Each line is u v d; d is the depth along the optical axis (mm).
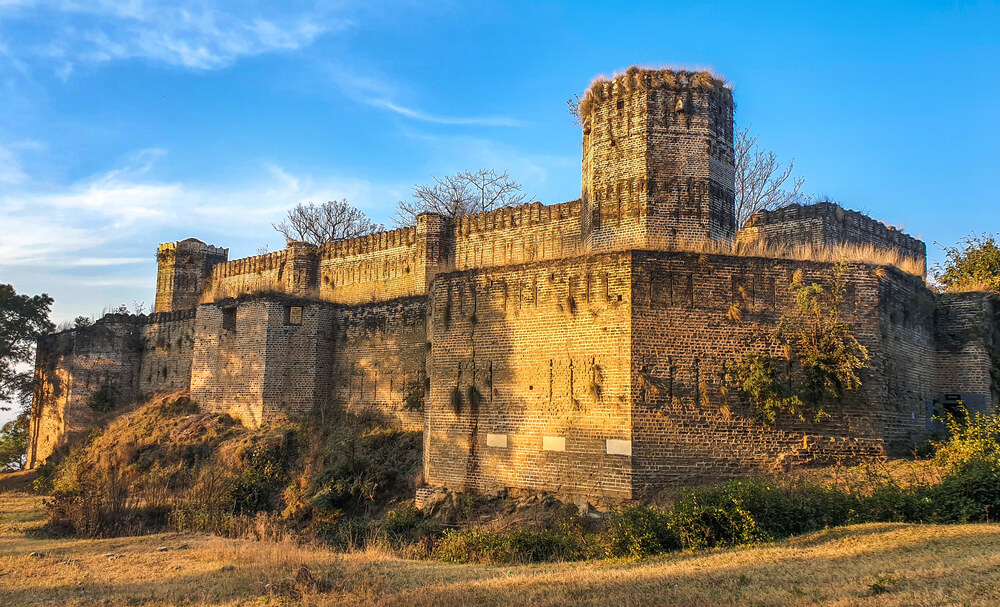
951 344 34969
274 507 37594
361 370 47312
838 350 28672
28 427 70812
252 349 48344
